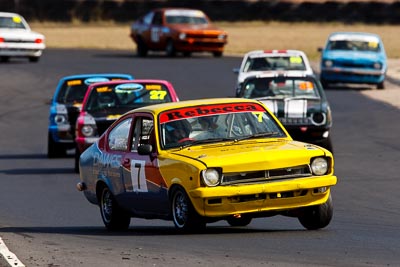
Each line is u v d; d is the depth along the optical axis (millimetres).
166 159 40531
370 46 127125
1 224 49062
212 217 38594
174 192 40094
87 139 70625
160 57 170250
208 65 153000
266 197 38562
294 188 38750
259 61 92375
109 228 45656
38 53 158375
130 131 44188
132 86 71562
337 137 87938
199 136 41688
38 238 41344
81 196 61406
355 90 124375
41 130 105312
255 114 42906
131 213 44156
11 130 104938
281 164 39094
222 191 38188
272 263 32031
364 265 31406
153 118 42562
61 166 78750
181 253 34719
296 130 73062
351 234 39531
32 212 54250
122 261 33188
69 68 149750
